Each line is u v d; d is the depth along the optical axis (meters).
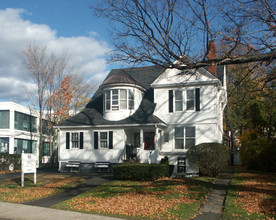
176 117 23.45
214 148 17.41
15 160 25.16
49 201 12.30
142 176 17.06
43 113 38.16
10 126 35.03
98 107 26.20
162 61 11.24
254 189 12.93
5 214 10.20
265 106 21.44
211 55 18.81
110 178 18.66
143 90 25.27
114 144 23.48
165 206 10.73
